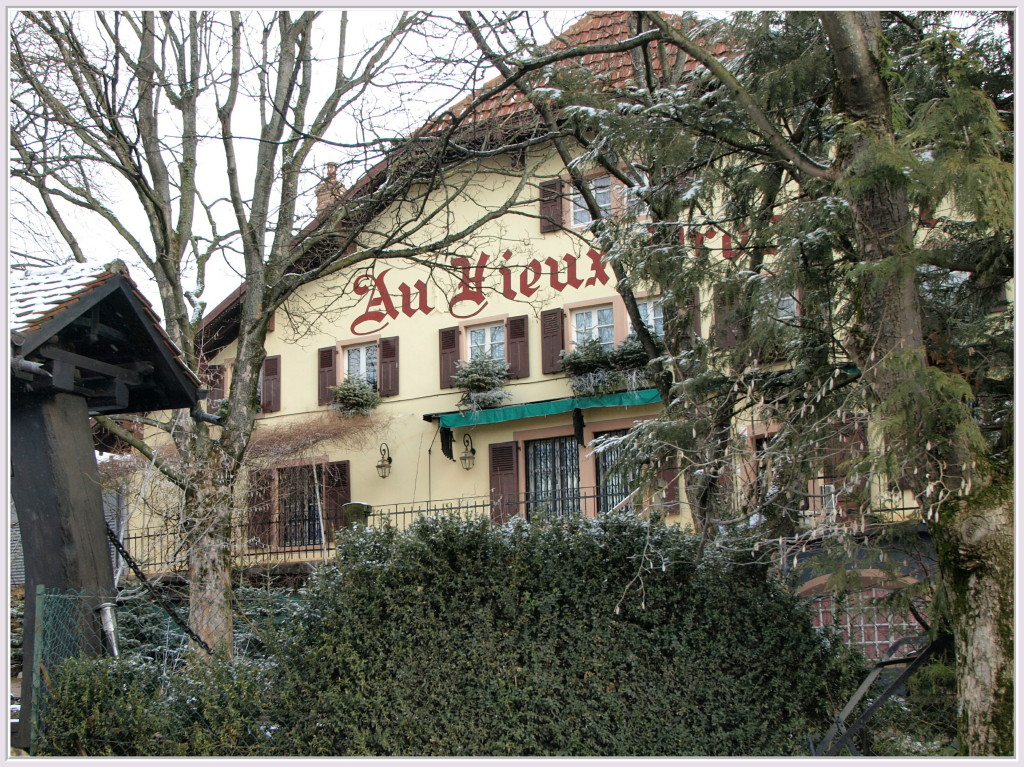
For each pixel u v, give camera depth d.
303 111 12.82
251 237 12.48
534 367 18.98
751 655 7.12
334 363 20.73
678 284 6.85
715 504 7.19
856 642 7.56
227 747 7.39
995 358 6.46
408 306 20.25
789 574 7.42
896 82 6.73
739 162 7.58
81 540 7.43
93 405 8.57
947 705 7.16
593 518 7.78
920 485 5.56
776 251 6.91
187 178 13.34
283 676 7.69
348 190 11.34
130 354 8.63
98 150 12.12
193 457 11.94
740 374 6.68
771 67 7.37
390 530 7.98
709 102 7.29
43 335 6.97
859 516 5.94
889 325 5.77
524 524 7.67
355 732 7.41
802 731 7.03
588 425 18.38
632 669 7.19
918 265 5.73
